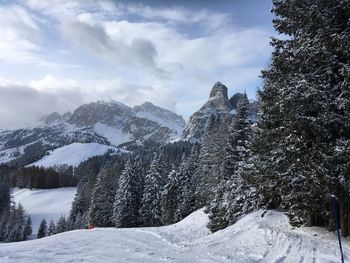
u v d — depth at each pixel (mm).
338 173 13938
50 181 172375
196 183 55156
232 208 28188
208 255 14094
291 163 15883
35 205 145375
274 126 18469
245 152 31266
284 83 16312
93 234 25312
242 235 18562
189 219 39688
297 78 15461
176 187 59250
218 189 32875
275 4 17234
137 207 61688
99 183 70188
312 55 15102
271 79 17688
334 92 15094
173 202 58906
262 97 17688
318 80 15258
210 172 43562
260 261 12828
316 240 15211
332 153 13930
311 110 14797
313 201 15727
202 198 48094
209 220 34844
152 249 16250
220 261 12797
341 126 14320
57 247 16516
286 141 15234
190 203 55219
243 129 33969
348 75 13820
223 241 18125
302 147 14531
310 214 17109
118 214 60156
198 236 28188
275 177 16828
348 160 13227
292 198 16406
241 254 14273
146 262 12477
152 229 32438
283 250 14031
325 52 14906
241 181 27453
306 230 17406
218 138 42344
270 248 14805
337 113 14664
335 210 10164
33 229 114688
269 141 18484
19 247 16578
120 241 20000
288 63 16172
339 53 15406
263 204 25703
